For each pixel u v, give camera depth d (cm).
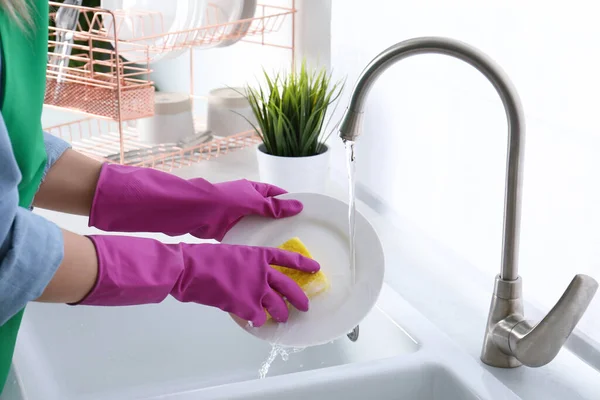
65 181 97
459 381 92
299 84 146
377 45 139
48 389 96
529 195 108
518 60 106
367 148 148
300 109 143
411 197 137
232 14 164
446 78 121
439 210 129
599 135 94
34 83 82
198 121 196
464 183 121
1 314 72
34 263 71
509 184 90
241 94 171
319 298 93
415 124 131
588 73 94
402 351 106
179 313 123
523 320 94
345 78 146
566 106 99
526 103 106
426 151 130
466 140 119
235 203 100
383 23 136
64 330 118
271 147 146
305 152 144
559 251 104
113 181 97
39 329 116
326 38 159
